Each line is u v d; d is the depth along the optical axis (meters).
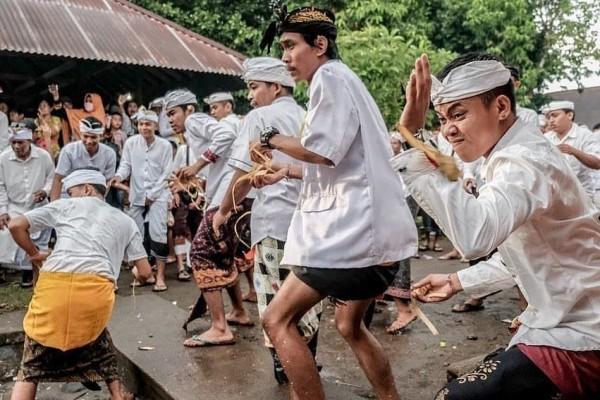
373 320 4.52
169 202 5.92
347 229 2.32
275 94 3.29
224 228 3.75
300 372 2.37
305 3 11.47
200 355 3.69
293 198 3.20
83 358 3.19
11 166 5.76
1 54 8.27
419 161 1.60
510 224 1.53
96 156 5.85
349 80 2.37
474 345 3.93
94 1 9.84
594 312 1.73
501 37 12.08
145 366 3.53
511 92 1.76
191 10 12.27
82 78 10.34
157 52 9.24
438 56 10.45
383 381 2.74
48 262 3.15
